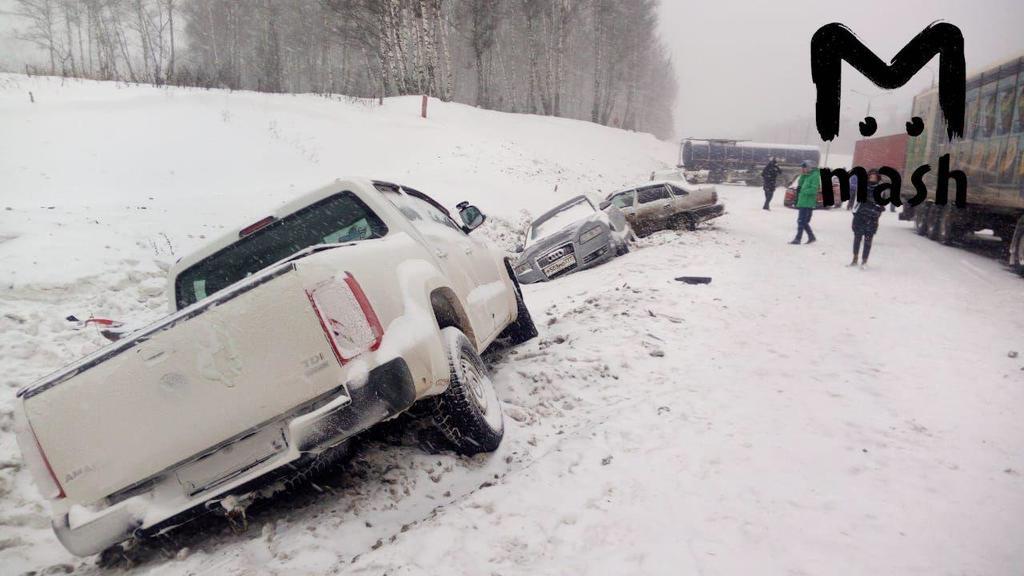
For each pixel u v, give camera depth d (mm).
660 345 6527
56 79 22375
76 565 3611
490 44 42250
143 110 18703
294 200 4453
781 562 2668
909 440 3963
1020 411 4363
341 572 2801
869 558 2668
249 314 3014
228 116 19969
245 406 3045
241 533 3459
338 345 3047
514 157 25484
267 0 49281
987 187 11414
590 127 43250
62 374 3080
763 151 41906
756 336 6820
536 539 3002
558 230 12898
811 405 4672
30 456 3109
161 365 3037
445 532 3061
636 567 2699
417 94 34844
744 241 15039
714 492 3346
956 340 6387
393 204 4660
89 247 9250
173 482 3193
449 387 3746
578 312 8422
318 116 22969
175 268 4488
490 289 5832
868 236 11406
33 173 13984
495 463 4043
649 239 15742
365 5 34719
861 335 6738
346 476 3871
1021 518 2936
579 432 4371
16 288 7711
